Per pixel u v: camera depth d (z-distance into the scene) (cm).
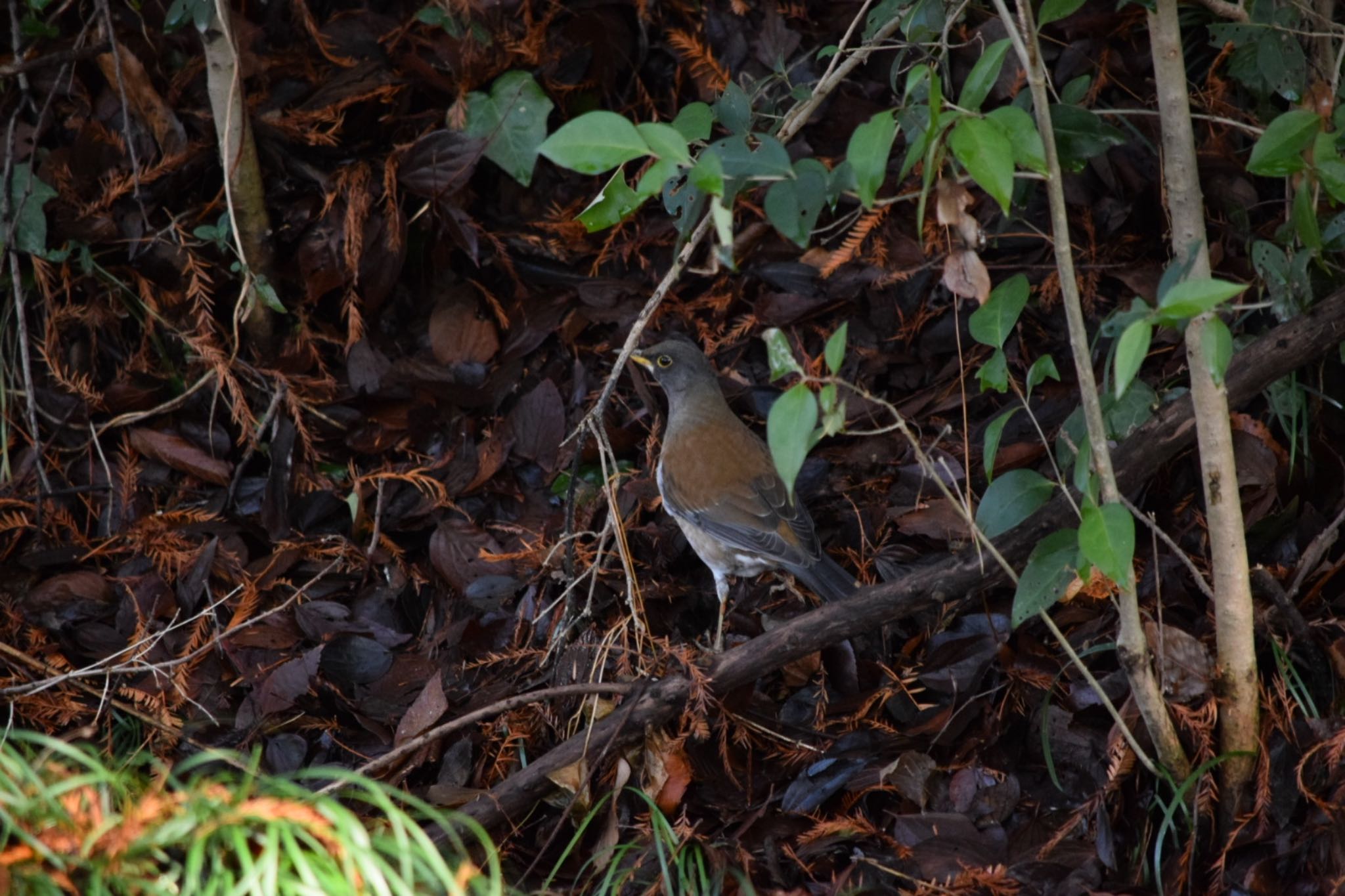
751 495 817
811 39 980
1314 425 826
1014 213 880
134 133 970
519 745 791
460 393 955
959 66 930
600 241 991
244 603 854
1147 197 916
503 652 847
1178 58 595
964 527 843
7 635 862
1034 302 922
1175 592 787
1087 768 739
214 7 863
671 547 906
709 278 977
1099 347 895
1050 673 762
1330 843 658
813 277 955
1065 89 685
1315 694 737
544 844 754
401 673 848
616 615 856
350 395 955
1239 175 884
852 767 760
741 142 591
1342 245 677
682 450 843
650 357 865
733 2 985
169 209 977
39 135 951
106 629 872
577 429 903
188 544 902
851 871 700
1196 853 686
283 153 961
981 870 684
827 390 509
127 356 983
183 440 948
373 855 574
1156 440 750
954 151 506
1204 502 805
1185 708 684
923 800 737
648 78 1016
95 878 546
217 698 837
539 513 918
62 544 922
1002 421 619
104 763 777
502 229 998
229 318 980
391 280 963
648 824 750
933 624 819
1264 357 746
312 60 979
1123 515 565
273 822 569
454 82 952
